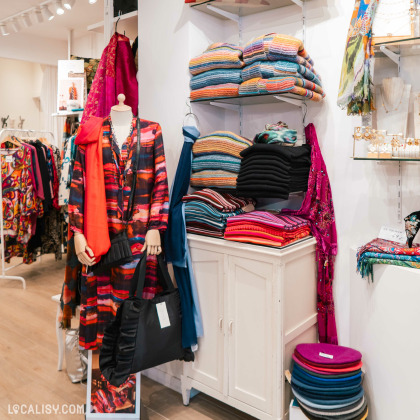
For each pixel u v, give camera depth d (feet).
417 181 6.32
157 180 6.78
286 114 7.66
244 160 6.89
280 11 7.56
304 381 6.01
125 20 9.11
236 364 6.73
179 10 7.71
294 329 6.54
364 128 6.00
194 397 7.89
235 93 7.00
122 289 6.59
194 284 7.14
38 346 9.84
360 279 6.39
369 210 6.79
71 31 17.22
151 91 8.28
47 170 14.51
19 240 14.40
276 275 6.07
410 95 6.13
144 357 6.19
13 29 13.99
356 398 5.90
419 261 5.58
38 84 22.80
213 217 6.81
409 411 5.68
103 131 6.61
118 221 6.60
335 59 6.98
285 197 6.42
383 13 5.56
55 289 13.93
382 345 6.01
